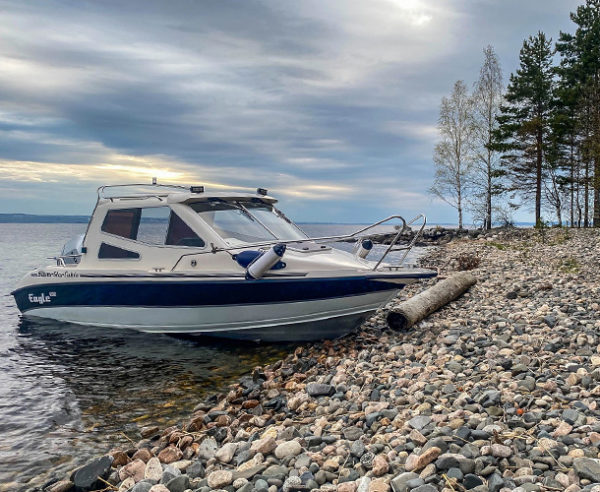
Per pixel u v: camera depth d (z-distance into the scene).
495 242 30.81
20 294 10.09
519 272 14.65
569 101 36.53
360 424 4.37
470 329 7.50
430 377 5.39
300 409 5.17
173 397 6.00
